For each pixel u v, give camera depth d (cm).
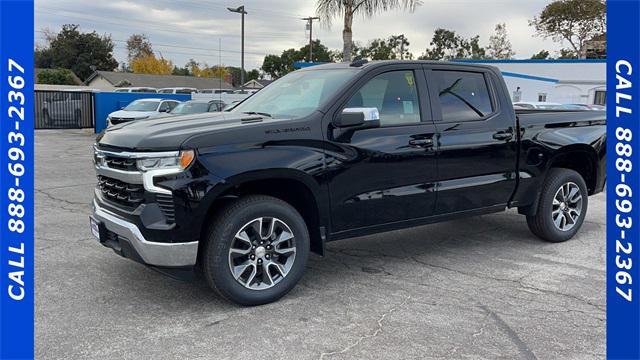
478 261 529
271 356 332
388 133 455
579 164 626
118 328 367
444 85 505
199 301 416
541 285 462
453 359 332
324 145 420
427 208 486
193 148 369
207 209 374
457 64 519
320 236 430
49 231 607
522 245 588
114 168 398
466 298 430
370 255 547
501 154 529
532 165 555
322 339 355
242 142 387
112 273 472
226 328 369
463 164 502
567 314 401
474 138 507
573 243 598
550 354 341
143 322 377
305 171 408
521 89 3006
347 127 434
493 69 547
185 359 327
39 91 2302
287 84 515
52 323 372
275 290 411
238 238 391
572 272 497
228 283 389
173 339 352
